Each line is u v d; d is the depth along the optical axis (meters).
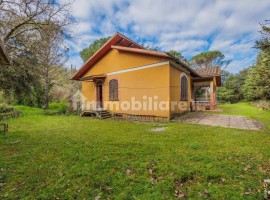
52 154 4.07
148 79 9.87
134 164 3.40
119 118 10.98
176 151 4.11
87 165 3.40
